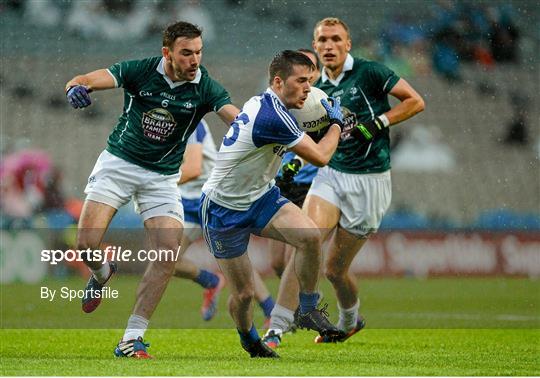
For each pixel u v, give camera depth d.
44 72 69.75
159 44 71.75
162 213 22.00
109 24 71.75
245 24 72.69
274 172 20.09
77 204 55.66
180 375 16.53
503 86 74.06
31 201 55.78
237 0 73.31
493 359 21.72
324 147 19.75
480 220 68.44
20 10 71.44
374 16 73.94
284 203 20.17
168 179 22.38
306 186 28.72
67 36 71.25
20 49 70.25
